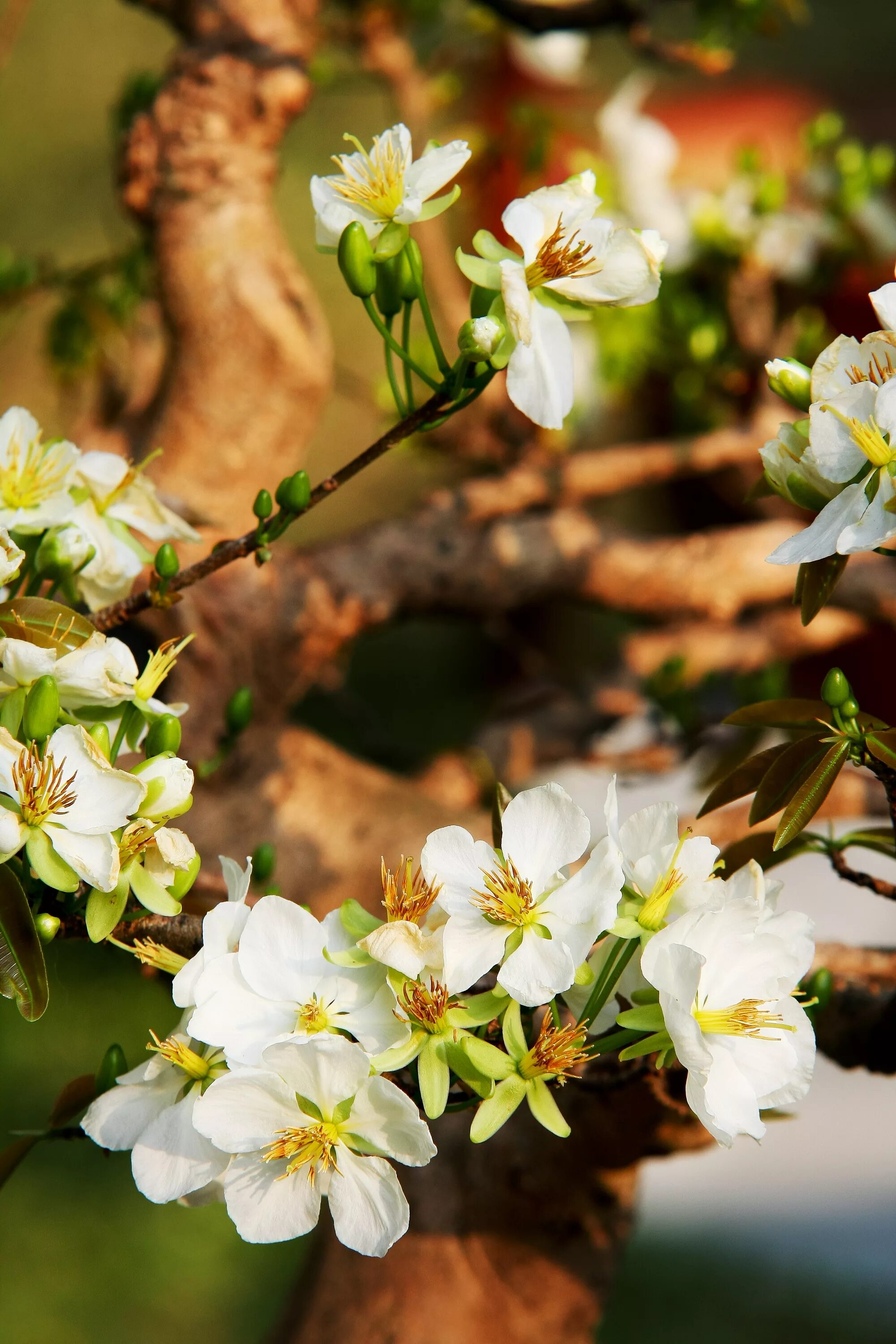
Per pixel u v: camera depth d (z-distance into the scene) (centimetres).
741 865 85
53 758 78
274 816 104
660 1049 77
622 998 79
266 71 110
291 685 110
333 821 104
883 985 90
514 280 79
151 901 79
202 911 83
